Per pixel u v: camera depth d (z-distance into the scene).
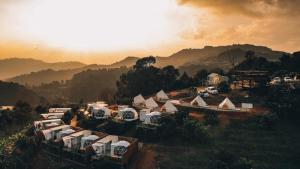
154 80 119.06
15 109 101.94
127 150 52.81
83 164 55.31
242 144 58.06
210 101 87.50
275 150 55.66
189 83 121.62
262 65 124.75
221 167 48.44
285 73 110.25
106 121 73.25
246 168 47.59
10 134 81.88
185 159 53.59
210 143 58.94
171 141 61.19
